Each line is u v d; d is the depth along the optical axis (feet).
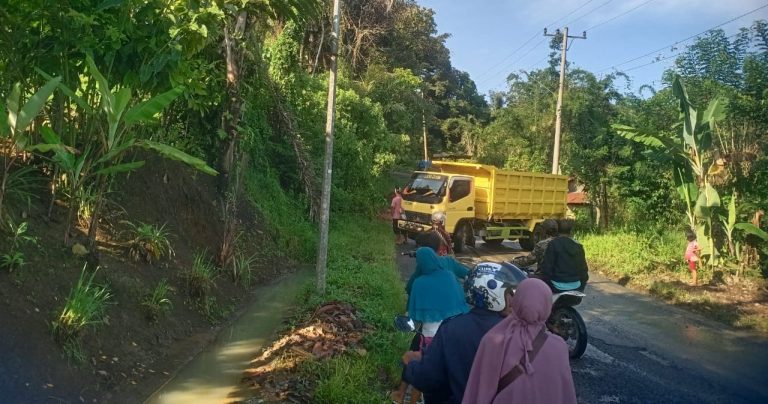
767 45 48.47
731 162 42.45
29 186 20.51
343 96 69.82
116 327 19.17
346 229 56.44
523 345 8.35
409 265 45.42
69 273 19.21
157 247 24.49
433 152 148.56
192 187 33.65
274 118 54.65
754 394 20.79
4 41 19.47
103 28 20.10
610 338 27.73
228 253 30.91
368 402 16.31
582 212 78.95
